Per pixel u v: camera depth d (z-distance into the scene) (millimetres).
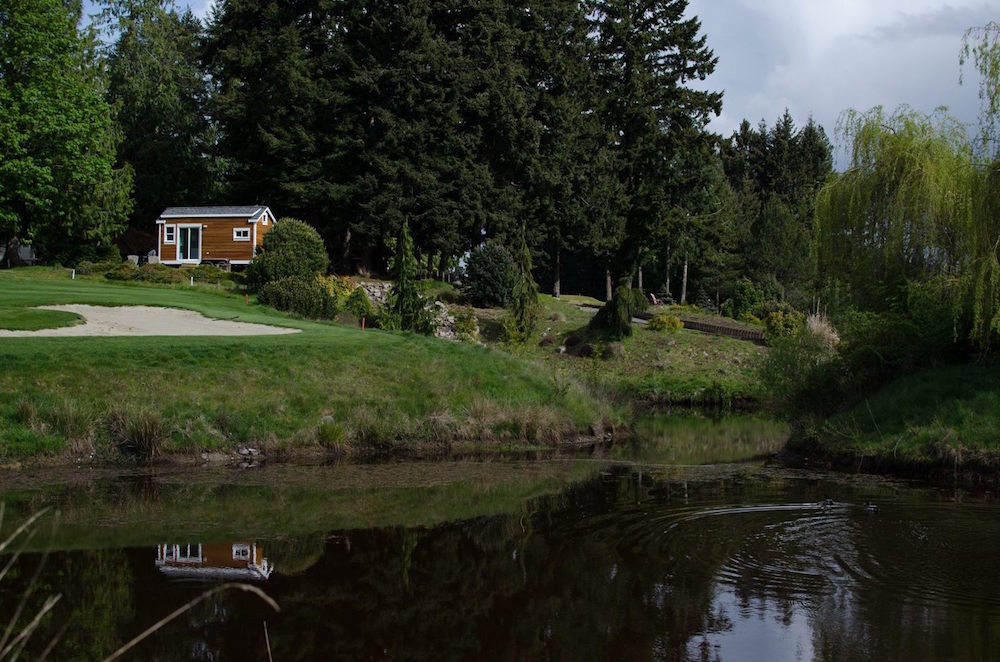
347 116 46562
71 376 18453
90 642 7551
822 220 19641
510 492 14430
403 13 45406
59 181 38688
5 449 15984
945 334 17781
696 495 14000
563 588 9141
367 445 19281
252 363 20984
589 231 54500
